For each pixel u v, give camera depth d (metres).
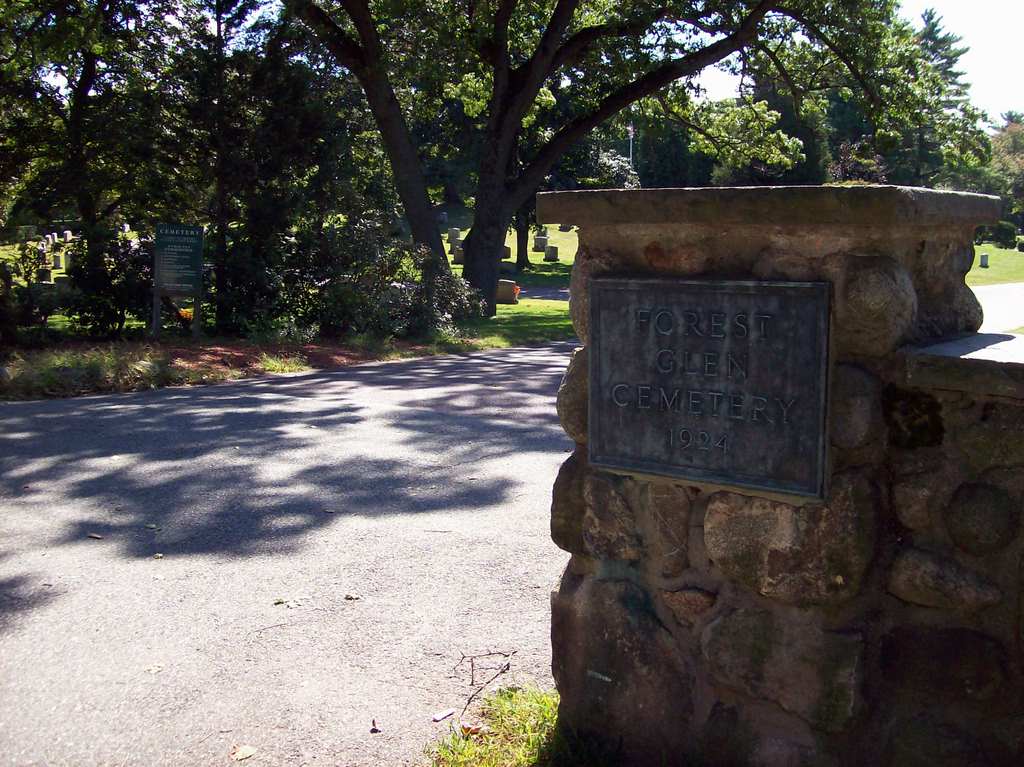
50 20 18.08
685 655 3.02
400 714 3.60
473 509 6.42
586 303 3.11
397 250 18.52
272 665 4.04
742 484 2.82
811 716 2.78
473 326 20.64
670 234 2.94
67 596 4.83
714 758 2.94
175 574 5.16
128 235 16.25
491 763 3.16
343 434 8.87
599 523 3.14
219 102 16.88
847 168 28.16
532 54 23.61
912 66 22.89
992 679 2.59
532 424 9.51
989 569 2.58
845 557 2.69
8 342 13.99
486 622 4.48
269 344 15.55
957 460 2.61
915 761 2.67
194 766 3.28
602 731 3.17
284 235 17.52
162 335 15.56
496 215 22.67
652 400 2.98
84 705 3.70
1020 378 2.45
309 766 3.26
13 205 18.88
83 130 17.91
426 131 36.91
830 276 2.70
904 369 2.64
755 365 2.79
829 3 21.42
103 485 6.98
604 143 43.12
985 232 63.53
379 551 5.54
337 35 19.44
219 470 7.44
